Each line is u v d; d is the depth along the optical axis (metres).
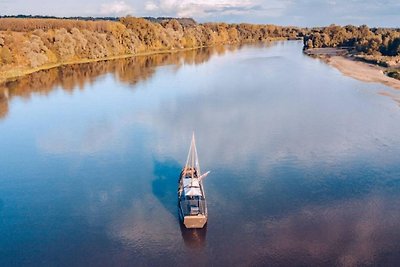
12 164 57.75
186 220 38.91
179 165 55.16
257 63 156.25
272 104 85.12
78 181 51.75
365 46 170.88
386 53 158.25
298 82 111.00
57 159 58.94
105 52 169.25
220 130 68.38
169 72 134.62
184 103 88.19
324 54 181.38
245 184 48.78
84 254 37.25
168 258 36.25
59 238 39.78
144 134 67.94
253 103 86.19
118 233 40.12
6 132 71.75
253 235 38.75
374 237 37.97
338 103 85.75
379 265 34.22
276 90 99.94
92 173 53.84
